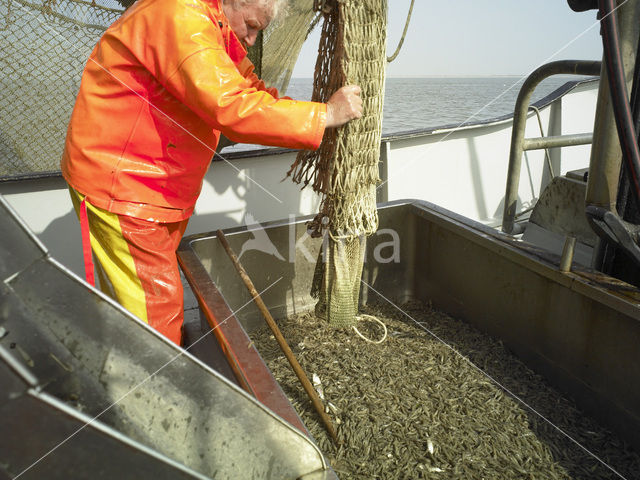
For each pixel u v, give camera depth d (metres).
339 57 1.51
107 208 1.54
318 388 1.88
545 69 2.33
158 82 1.47
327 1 1.54
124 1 2.28
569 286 1.65
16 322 0.68
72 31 2.26
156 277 1.66
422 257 2.48
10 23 2.14
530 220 2.74
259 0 1.54
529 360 1.94
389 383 1.90
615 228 1.59
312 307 2.49
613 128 1.53
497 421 1.70
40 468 0.64
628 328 1.49
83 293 0.73
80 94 1.54
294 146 1.46
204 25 1.36
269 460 0.90
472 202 3.89
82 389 0.73
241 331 1.33
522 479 1.47
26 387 0.60
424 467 1.51
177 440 0.81
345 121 1.47
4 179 2.40
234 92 1.37
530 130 3.94
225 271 2.15
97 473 0.67
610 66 1.32
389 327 2.32
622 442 1.58
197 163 1.64
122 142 1.52
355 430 1.66
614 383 1.58
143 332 0.78
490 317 2.12
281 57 2.67
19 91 2.28
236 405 0.85
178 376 0.81
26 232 0.69
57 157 2.52
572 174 2.48
